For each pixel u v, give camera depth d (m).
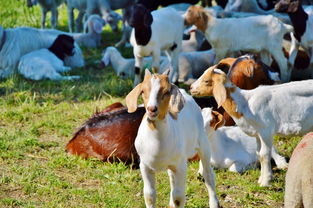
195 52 12.77
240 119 7.99
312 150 5.50
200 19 11.69
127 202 7.50
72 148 8.97
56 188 7.91
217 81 7.71
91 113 10.68
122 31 17.03
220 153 8.54
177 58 12.27
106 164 8.66
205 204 7.46
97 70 13.67
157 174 8.29
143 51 11.59
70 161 8.66
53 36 13.78
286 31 11.84
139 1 15.45
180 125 6.43
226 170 8.53
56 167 8.55
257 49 11.80
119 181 8.13
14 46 13.08
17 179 8.11
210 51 12.77
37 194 7.75
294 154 5.68
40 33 13.60
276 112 7.95
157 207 7.43
